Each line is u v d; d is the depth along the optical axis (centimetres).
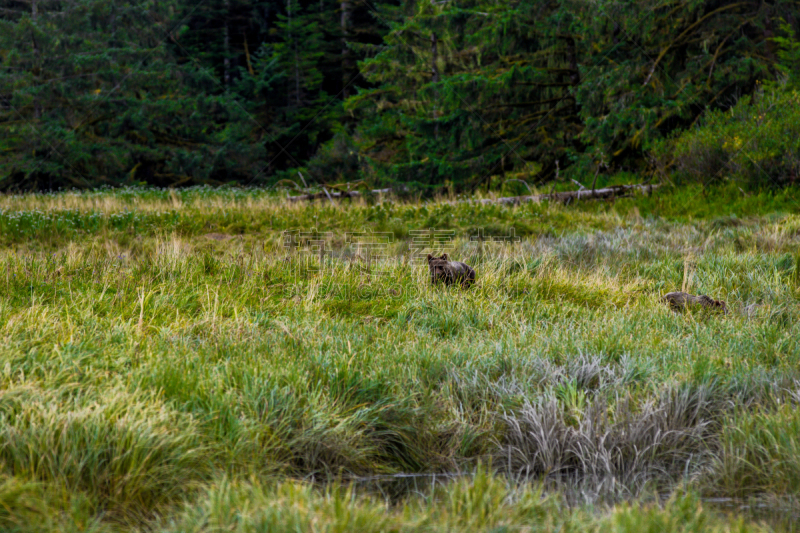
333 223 1483
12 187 3391
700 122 2183
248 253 1133
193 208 1630
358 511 369
